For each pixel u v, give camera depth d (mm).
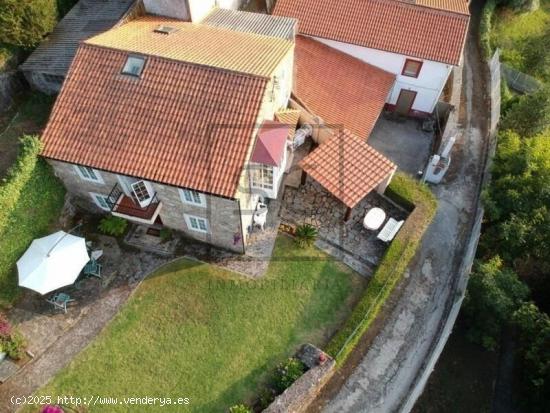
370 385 23562
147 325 23766
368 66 33875
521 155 28938
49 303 23938
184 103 22609
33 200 23391
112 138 22547
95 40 24562
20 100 29031
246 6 38812
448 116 34938
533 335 25156
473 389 26125
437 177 31688
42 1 27828
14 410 21234
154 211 24062
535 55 40688
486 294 24562
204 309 24375
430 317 25906
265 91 22375
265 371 22906
